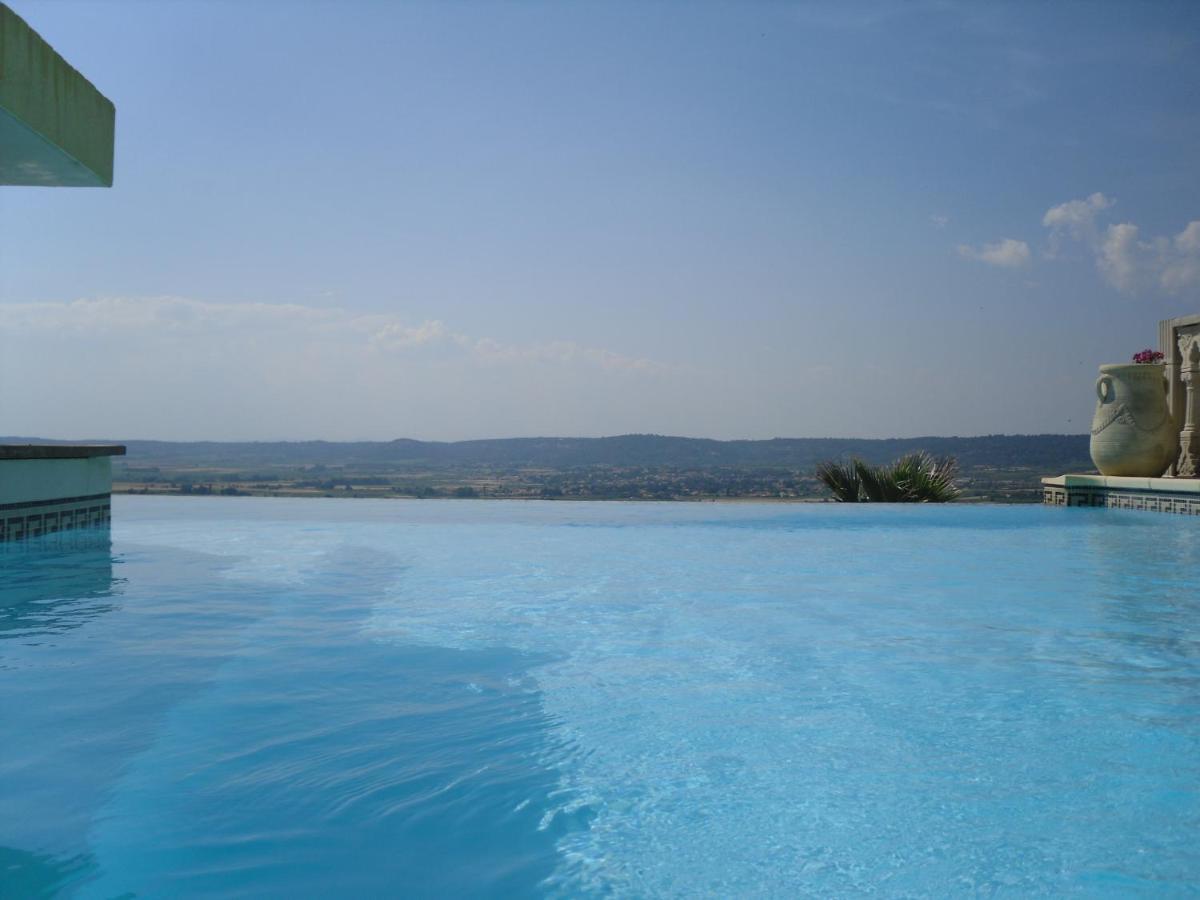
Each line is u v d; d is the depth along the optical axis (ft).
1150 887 4.99
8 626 11.92
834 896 4.90
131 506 32.83
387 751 7.14
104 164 18.89
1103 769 6.82
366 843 5.51
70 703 8.32
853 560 19.21
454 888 4.98
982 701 8.68
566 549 21.09
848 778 6.65
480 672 9.72
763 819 5.92
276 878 5.02
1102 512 30.50
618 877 5.14
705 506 32.71
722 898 4.90
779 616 12.95
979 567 18.15
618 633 11.78
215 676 9.40
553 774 6.71
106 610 13.12
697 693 8.95
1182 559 19.27
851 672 9.77
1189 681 9.40
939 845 5.58
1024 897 4.89
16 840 5.45
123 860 5.22
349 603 13.88
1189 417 30.86
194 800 6.10
